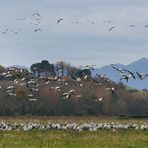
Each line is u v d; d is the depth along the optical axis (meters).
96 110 123.50
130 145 44.41
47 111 121.62
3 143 45.16
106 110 123.12
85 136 54.12
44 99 124.69
